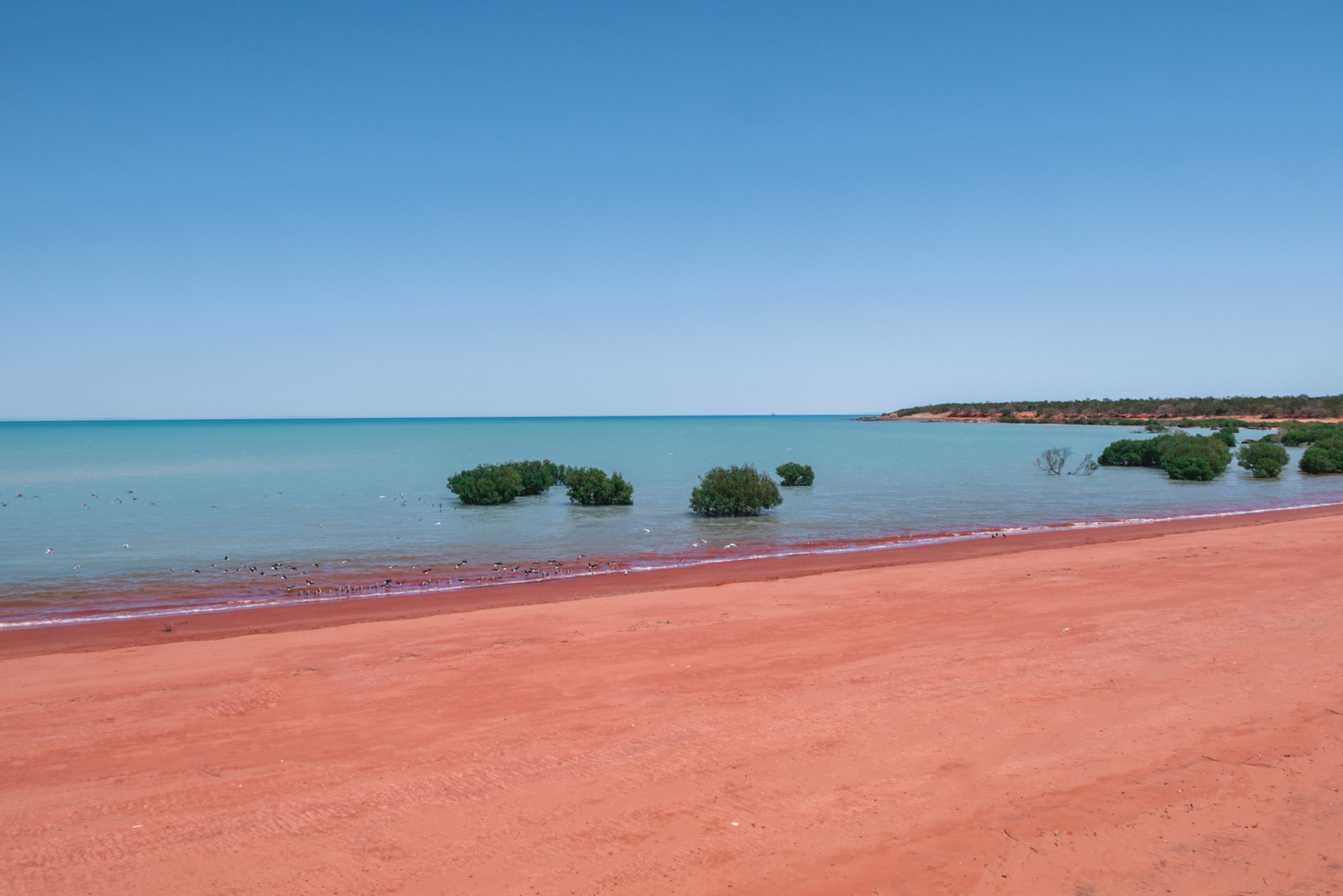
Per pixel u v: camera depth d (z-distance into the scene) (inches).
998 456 2669.8
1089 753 259.0
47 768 272.8
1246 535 805.2
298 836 218.2
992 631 434.6
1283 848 195.8
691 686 347.9
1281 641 387.9
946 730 283.0
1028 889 181.0
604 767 259.9
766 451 3132.4
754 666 378.0
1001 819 215.6
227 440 5113.2
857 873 189.6
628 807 229.9
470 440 4840.1
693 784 244.7
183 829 224.2
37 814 237.0
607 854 202.8
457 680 366.6
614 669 378.9
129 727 312.5
